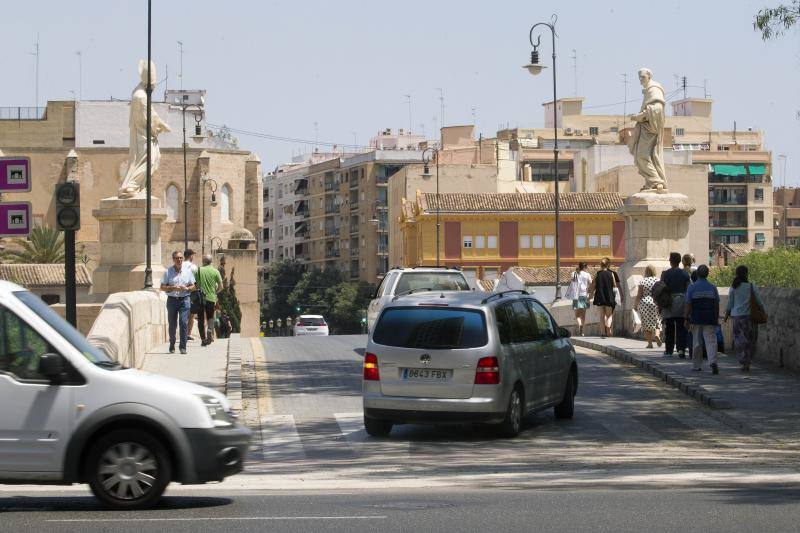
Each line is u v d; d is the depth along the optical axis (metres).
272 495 13.34
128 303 26.52
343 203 188.00
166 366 28.22
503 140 155.12
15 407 11.98
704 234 143.62
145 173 47.31
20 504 12.57
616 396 24.89
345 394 25.05
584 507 11.91
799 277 124.00
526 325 20.59
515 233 129.38
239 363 29.02
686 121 192.38
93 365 12.13
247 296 77.12
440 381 19.02
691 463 16.75
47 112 118.44
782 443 18.97
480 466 16.62
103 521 11.17
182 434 12.02
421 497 12.95
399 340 19.28
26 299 12.45
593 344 35.53
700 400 23.91
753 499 12.45
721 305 33.00
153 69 47.16
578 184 149.00
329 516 11.40
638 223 40.34
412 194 141.00
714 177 180.25
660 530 10.47
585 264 40.34
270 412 22.64
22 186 21.33
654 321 33.16
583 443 19.08
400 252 146.62
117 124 119.38
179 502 12.58
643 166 41.00
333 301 166.00
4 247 107.88
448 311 19.30
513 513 11.53
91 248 115.06
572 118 187.12
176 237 118.06
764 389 24.67
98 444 11.96
